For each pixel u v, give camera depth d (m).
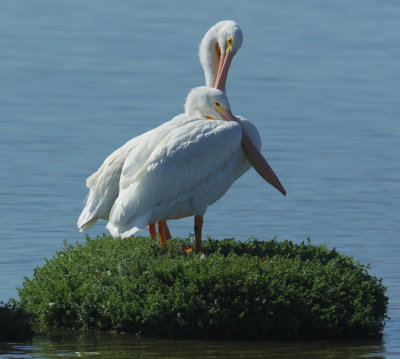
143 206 12.08
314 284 11.21
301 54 48.41
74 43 50.59
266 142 27.58
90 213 12.59
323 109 33.50
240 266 11.27
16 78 39.38
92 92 36.28
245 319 10.93
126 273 11.55
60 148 25.84
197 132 12.41
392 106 34.31
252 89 37.78
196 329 11.01
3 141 26.72
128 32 55.16
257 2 71.31
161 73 41.50
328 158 25.39
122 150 12.73
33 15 62.16
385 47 51.62
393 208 19.84
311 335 11.14
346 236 17.33
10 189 20.78
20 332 11.08
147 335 11.10
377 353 10.48
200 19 61.44
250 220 18.56
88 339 10.92
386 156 25.73
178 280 11.12
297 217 18.89
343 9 68.62
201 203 12.46
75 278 11.77
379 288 12.06
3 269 14.30
